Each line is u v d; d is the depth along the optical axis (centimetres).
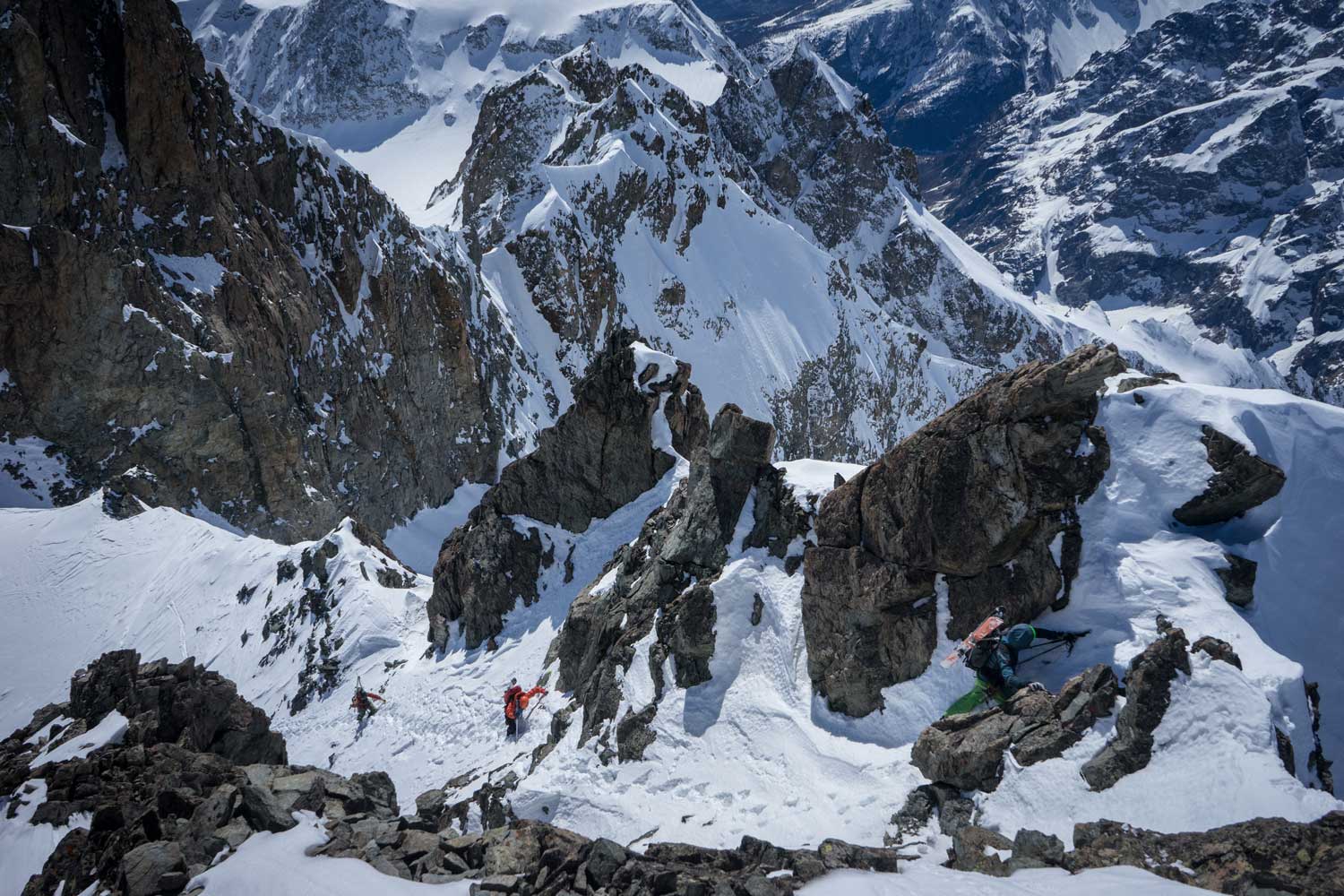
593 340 14962
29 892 1164
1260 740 975
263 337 6962
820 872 939
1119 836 921
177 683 1638
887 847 1113
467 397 9894
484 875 1014
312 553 3856
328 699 3131
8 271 5494
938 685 1355
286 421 6875
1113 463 1305
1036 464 1301
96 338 5838
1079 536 1290
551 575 2700
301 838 1112
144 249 6412
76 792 1360
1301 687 1073
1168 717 1047
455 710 2503
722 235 18250
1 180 5512
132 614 4400
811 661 1521
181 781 1266
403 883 980
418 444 9025
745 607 1669
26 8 5803
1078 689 1140
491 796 1775
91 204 5938
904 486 1417
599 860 983
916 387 19725
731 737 1541
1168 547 1261
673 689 1681
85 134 6162
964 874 917
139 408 6019
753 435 1811
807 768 1395
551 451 2792
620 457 2697
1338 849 819
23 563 4750
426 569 8288
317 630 3512
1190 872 852
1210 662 1062
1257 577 1293
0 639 4250
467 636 2806
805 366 17525
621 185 16825
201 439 6253
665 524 2102
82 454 5866
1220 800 935
